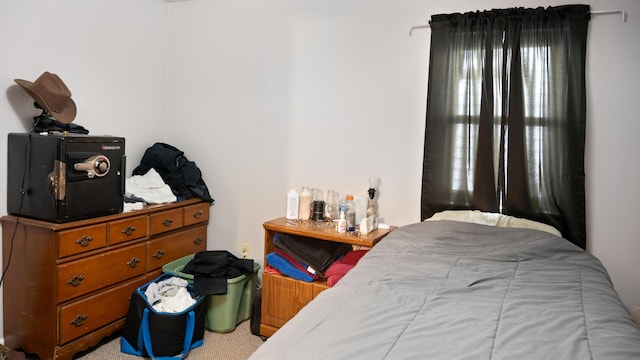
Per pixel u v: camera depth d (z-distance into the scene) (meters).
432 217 2.50
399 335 1.21
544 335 1.22
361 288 1.55
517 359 1.09
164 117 3.42
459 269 1.77
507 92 2.42
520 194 2.40
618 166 2.29
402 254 1.95
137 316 2.41
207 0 3.24
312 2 2.91
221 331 2.74
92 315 2.41
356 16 2.79
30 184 2.31
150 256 2.77
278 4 3.02
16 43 2.38
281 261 2.58
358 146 2.84
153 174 3.05
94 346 2.54
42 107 2.40
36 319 2.29
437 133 2.57
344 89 2.85
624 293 2.33
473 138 2.50
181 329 2.38
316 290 2.47
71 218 2.28
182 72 3.36
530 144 2.39
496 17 2.42
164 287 2.57
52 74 2.43
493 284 1.64
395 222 2.76
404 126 2.71
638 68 2.22
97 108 2.87
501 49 2.42
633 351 1.13
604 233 2.33
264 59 3.09
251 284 2.93
